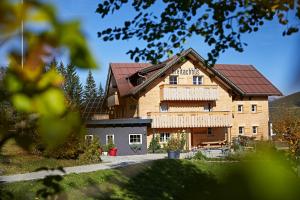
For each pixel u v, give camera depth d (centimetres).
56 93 128
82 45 115
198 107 4062
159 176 1958
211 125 4000
